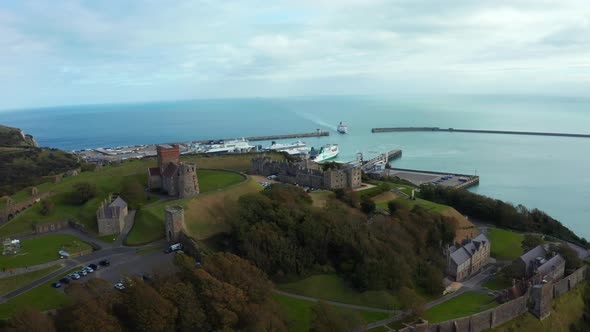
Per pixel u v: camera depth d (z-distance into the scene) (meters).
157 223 143.38
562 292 136.38
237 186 176.12
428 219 170.50
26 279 109.62
